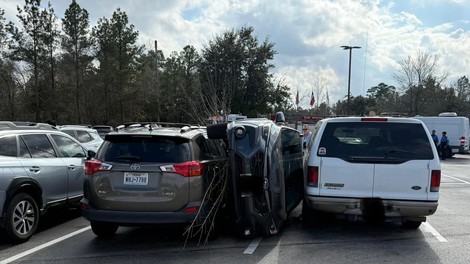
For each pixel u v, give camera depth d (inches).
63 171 270.8
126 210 207.2
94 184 212.1
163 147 215.3
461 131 916.0
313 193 236.4
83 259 203.0
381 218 231.3
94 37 1567.4
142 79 1749.5
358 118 238.5
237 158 226.7
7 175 222.8
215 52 1579.7
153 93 1828.2
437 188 223.6
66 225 276.2
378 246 224.8
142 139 218.4
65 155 284.4
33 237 244.7
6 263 197.3
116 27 1587.1
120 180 208.8
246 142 228.5
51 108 1491.1
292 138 303.7
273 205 233.0
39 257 206.4
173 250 216.8
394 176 225.9
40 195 247.4
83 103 1624.0
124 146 217.5
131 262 198.1
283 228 262.8
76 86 1572.3
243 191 226.1
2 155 228.7
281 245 225.8
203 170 219.1
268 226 231.0
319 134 242.5
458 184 492.7
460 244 229.0
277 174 237.8
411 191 224.4
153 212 205.9
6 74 1496.1
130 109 1729.8
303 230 259.0
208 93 874.1
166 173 207.0
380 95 3245.6
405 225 266.1
